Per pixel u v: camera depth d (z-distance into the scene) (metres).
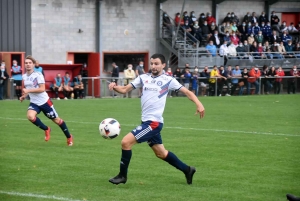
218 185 21.23
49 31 74.25
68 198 18.97
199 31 81.75
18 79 65.94
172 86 20.25
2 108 52.44
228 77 74.19
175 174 23.17
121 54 79.69
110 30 78.50
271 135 35.34
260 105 58.44
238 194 19.84
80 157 27.02
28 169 23.92
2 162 25.52
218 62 79.69
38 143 31.41
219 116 47.06
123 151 20.17
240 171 23.92
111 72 78.00
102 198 19.03
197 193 19.92
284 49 85.94
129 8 79.44
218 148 30.03
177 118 45.28
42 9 73.50
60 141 32.31
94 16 77.31
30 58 30.14
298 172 23.80
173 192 20.03
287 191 20.36
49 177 22.38
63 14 75.06
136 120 43.53
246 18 86.38
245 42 82.62
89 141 32.34
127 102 61.75
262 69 80.94
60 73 73.31
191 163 25.75
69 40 75.81
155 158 26.84
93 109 52.78
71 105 57.28
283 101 63.88
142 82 20.45
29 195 19.34
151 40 81.44
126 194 19.66
